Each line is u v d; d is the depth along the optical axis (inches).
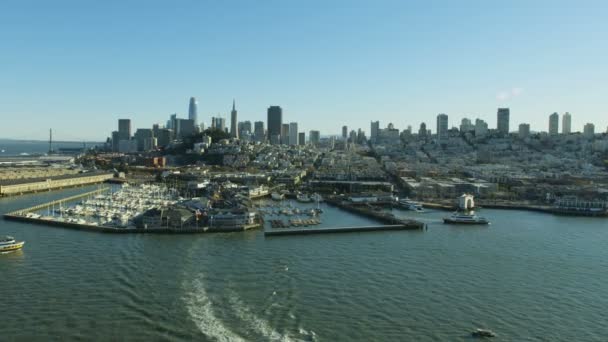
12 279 6053.2
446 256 7618.1
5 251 7377.0
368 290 5856.3
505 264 7165.4
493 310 5310.0
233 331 4682.6
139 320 4891.7
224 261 7066.9
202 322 4864.7
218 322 4877.0
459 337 4626.0
